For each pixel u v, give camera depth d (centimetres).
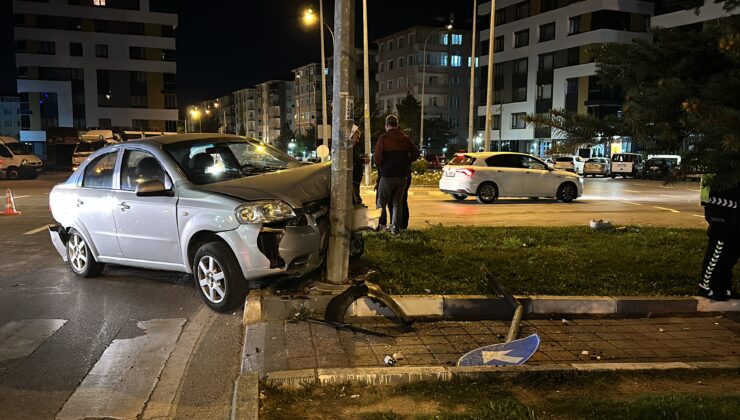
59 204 751
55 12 6569
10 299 662
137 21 6931
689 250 866
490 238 941
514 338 495
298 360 457
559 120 391
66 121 6744
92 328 565
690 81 360
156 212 634
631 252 838
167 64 7131
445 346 495
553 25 5469
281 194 599
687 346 507
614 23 5022
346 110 591
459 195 1791
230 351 505
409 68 7750
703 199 611
